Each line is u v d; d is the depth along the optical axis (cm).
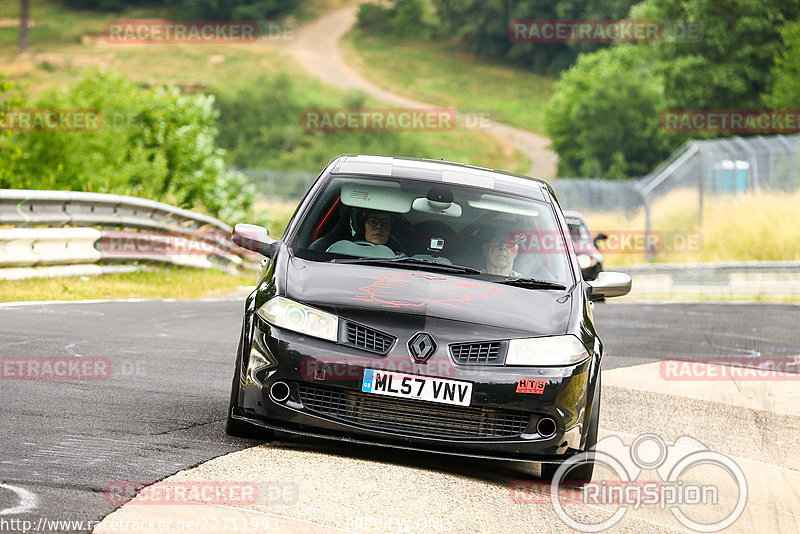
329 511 1653
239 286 6481
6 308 3928
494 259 2295
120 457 1842
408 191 2419
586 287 2334
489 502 1867
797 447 2686
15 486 1606
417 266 2220
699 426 2831
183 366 2983
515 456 2003
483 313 2072
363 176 2453
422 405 1977
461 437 1988
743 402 3231
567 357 2036
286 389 1997
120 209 5784
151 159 9031
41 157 9900
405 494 1820
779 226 10919
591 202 13425
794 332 5444
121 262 5800
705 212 11688
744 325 5759
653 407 3042
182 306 4744
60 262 5134
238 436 2102
